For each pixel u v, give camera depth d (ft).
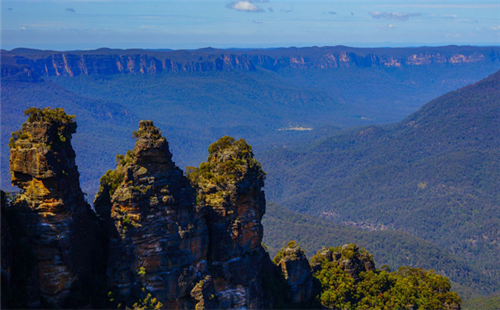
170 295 227.40
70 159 212.64
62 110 212.43
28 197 200.75
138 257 222.28
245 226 259.39
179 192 231.50
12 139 203.00
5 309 182.39
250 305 255.70
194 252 236.02
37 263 199.72
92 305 210.18
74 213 209.97
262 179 274.57
